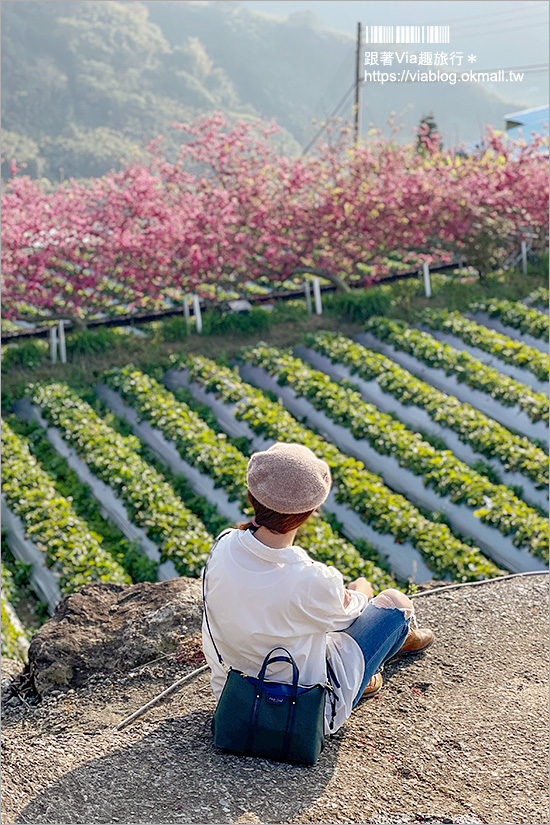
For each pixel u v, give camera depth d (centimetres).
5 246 1786
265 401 1416
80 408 1424
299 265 2075
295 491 321
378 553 994
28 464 1205
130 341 1778
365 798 324
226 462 1191
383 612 377
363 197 2053
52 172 7381
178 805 319
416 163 2316
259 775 336
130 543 1023
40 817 319
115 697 437
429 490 1130
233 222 1928
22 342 1781
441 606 519
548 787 333
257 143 2092
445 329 1762
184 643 480
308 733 331
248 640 333
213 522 1081
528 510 1041
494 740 368
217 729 340
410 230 2108
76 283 1844
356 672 357
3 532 1061
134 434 1399
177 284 1925
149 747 368
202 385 1523
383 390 1466
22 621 906
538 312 1839
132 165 2055
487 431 1265
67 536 988
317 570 331
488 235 2091
